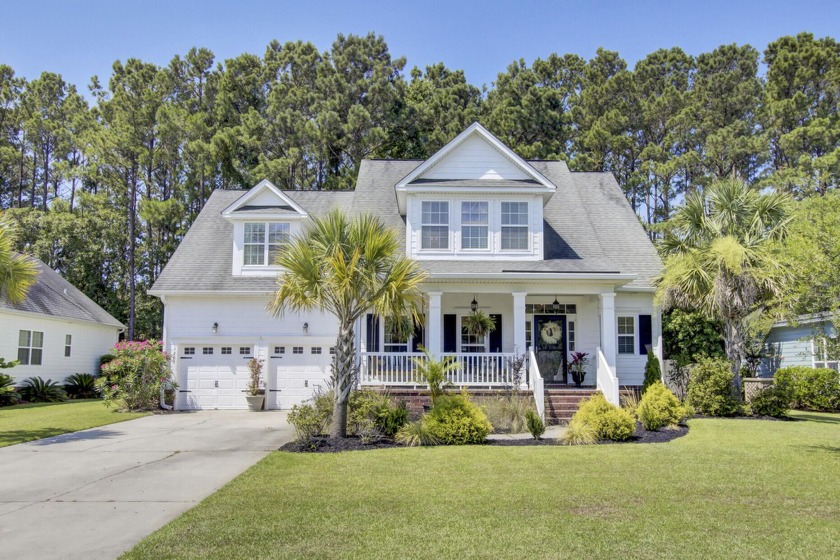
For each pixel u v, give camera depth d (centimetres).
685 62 4553
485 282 1822
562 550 595
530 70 4500
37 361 2608
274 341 2077
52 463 1076
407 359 1808
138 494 845
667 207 3947
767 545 609
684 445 1220
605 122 4081
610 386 1623
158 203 3609
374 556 580
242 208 2200
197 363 2075
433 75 4784
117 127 3616
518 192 1944
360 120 3800
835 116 3688
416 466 1016
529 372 1723
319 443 1222
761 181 3259
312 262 1255
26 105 4888
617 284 1850
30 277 1542
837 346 1104
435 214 1962
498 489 845
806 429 1431
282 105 3922
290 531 657
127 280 4000
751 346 2467
